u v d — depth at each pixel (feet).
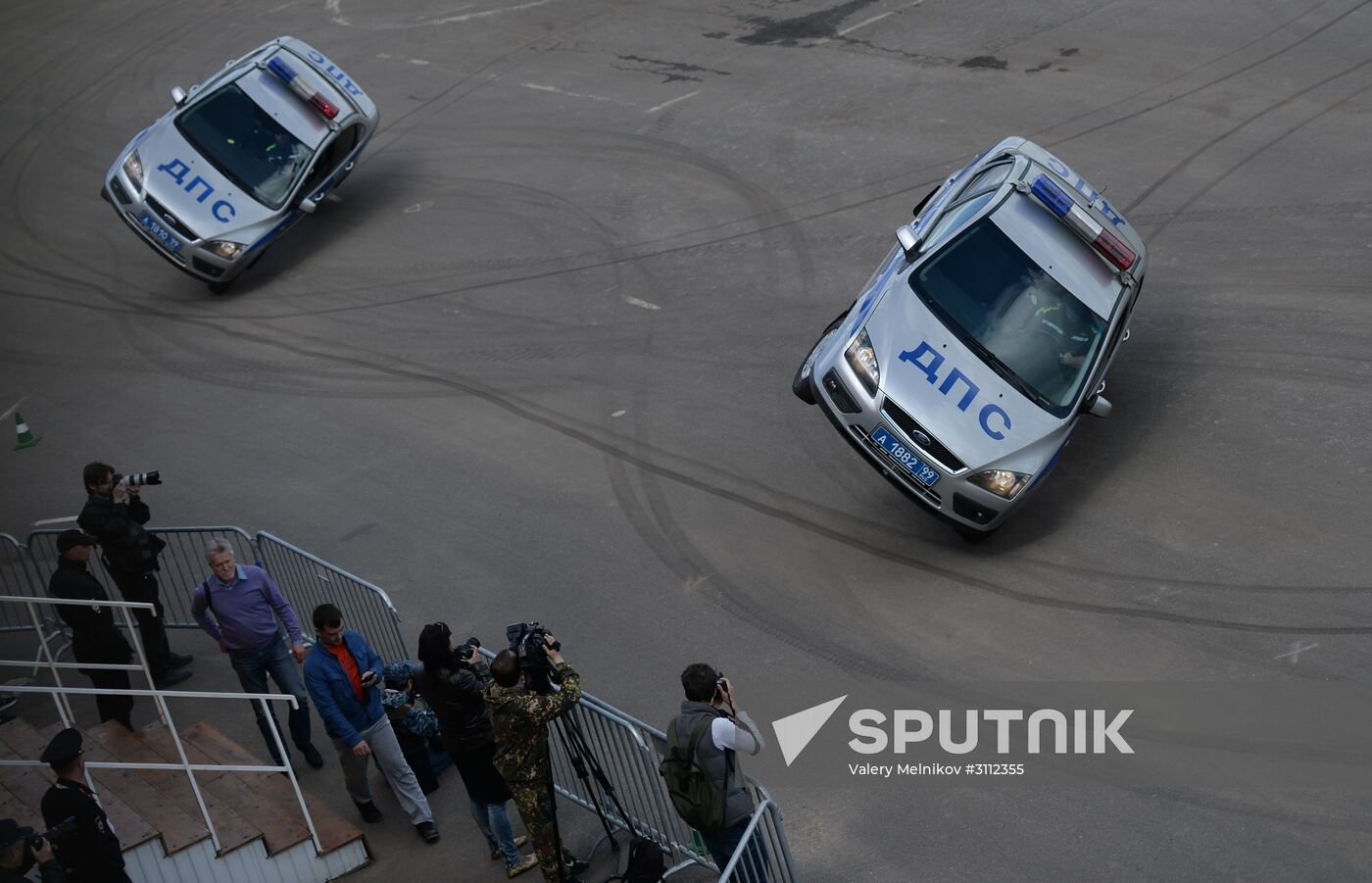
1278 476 35.47
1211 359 40.86
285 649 30.60
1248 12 63.05
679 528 36.88
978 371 34.14
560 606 34.32
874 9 70.64
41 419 48.03
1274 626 30.45
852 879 24.90
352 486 41.29
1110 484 36.32
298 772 30.40
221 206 53.26
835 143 57.57
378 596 31.71
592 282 50.80
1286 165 50.39
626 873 22.49
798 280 48.49
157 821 27.17
